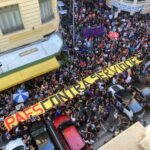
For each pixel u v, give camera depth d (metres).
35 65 22.92
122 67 25.25
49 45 23.88
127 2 32.75
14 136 20.08
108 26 31.08
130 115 22.47
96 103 22.95
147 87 24.67
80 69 25.45
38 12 21.86
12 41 22.14
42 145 19.56
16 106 22.06
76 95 22.52
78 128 21.83
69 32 29.88
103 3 36.44
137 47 28.17
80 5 35.12
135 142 7.78
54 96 22.28
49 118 21.22
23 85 23.25
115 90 24.08
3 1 19.31
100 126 22.34
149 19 33.66
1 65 21.69
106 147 7.69
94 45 28.19
